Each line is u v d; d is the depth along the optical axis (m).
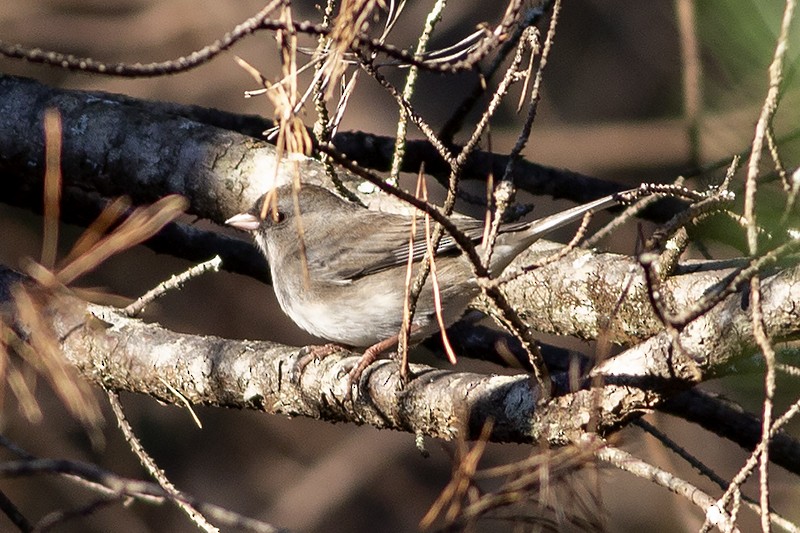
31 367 6.79
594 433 5.98
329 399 7.25
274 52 15.45
